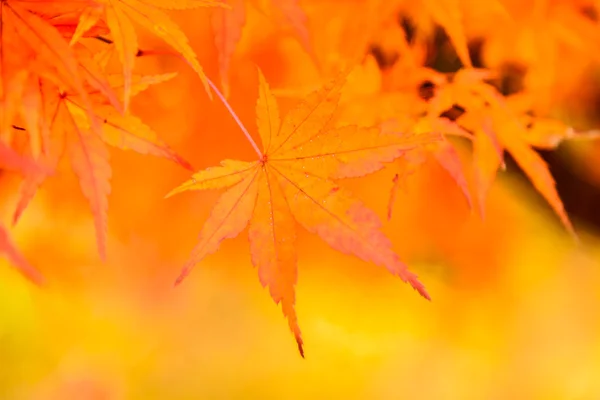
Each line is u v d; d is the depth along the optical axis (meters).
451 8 0.67
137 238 0.86
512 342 1.51
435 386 1.52
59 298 1.16
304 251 1.13
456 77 0.67
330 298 1.30
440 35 0.72
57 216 0.84
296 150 0.60
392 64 0.71
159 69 0.71
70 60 0.57
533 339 1.53
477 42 0.74
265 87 0.60
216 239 0.59
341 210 0.60
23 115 0.57
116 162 0.74
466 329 1.43
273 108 0.60
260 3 0.63
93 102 0.59
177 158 0.60
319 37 0.71
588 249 1.33
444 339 1.45
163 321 1.31
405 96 0.67
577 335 1.56
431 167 1.02
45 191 0.77
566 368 1.59
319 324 1.42
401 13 0.70
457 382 1.54
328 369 1.50
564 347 1.57
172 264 0.98
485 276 1.32
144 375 1.38
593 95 0.86
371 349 1.46
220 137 0.74
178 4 0.59
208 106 0.73
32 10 0.58
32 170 0.55
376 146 0.60
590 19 0.73
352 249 0.60
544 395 1.58
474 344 1.47
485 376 1.54
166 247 0.90
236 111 0.73
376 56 0.71
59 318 1.24
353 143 0.60
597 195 0.80
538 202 0.85
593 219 0.81
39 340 1.29
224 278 1.33
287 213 0.60
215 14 0.62
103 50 0.60
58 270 0.99
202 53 0.71
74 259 0.97
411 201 1.05
